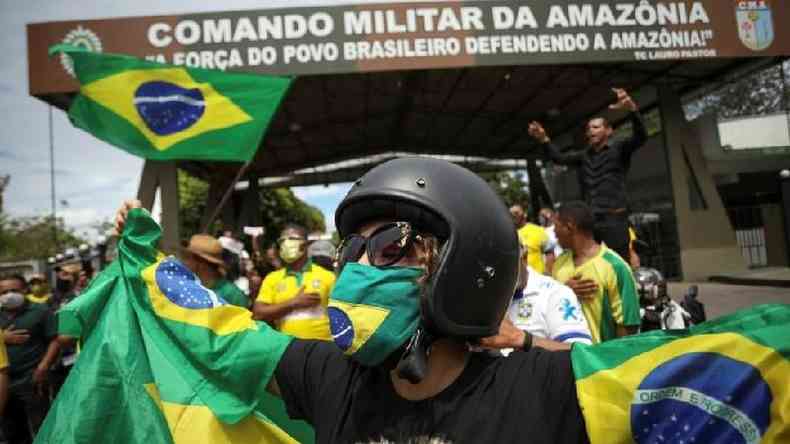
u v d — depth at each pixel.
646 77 16.73
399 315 1.22
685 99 19.33
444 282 1.20
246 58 12.18
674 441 1.16
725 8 12.95
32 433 5.62
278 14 12.27
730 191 19.64
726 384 1.15
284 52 12.27
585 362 1.24
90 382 1.86
